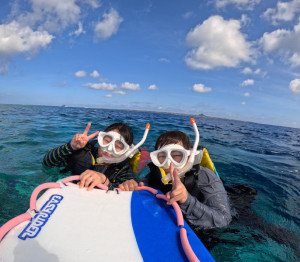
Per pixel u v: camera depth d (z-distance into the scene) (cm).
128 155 212
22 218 102
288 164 485
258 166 434
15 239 92
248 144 726
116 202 131
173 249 98
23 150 363
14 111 1145
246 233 180
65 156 216
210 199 173
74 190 137
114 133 210
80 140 198
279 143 910
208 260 94
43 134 516
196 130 172
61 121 825
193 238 107
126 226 110
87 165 215
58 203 121
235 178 347
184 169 170
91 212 118
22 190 220
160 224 115
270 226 200
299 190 319
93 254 90
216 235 168
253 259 151
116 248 95
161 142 193
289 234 190
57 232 99
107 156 211
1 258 83
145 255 93
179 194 133
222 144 651
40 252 87
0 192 210
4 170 267
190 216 152
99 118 1095
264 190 303
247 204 244
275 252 161
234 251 157
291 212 240
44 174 267
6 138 438
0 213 175
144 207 129
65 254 88
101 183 153
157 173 192
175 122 1271
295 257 157
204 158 231
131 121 1058
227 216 166
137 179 262
